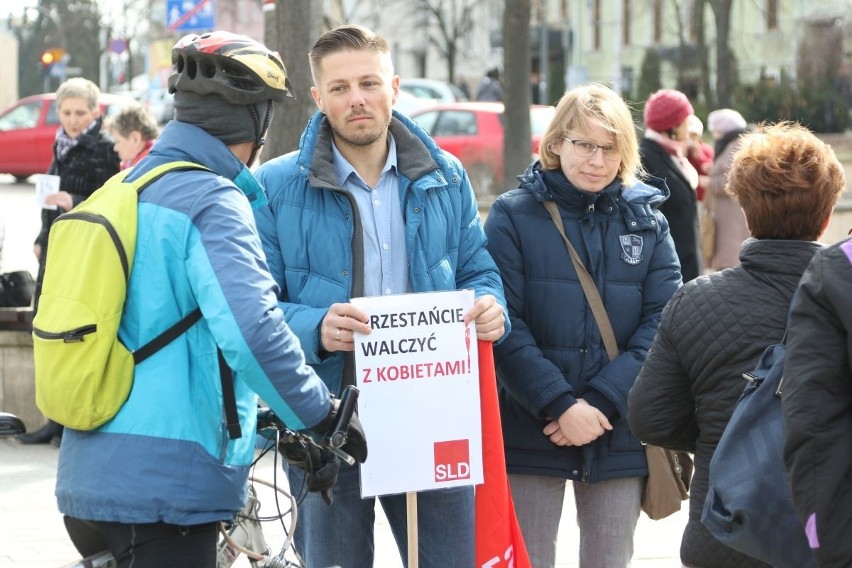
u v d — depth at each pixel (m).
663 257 6.43
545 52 56.47
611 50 58.88
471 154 25.31
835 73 43.53
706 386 4.89
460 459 5.58
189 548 4.44
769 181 4.82
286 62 12.84
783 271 4.81
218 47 4.63
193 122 4.65
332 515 5.76
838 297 4.16
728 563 4.79
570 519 9.45
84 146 11.48
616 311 6.29
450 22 65.81
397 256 5.79
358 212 5.72
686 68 49.19
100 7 76.44
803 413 4.16
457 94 39.47
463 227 5.99
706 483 4.89
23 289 12.07
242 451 4.48
